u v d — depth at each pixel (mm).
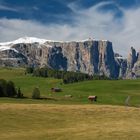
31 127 90812
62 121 99000
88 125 93500
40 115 105188
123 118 103938
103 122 98125
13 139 75688
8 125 92188
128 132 81812
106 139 74438
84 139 74625
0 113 105312
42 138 76438
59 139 75125
